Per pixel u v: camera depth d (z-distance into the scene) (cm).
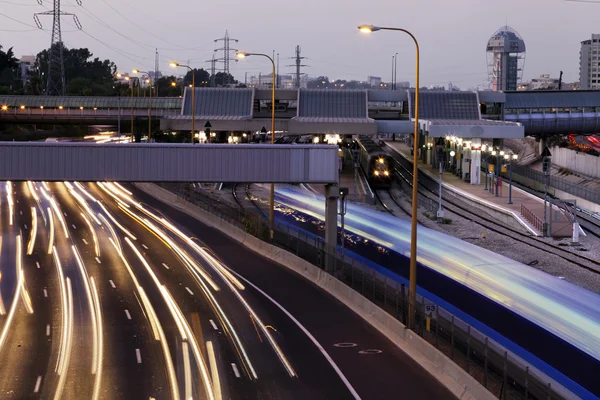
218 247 6869
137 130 16225
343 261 5050
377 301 4503
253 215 7819
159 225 8225
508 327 4034
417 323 3944
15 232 7725
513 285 5000
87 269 5866
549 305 4453
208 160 5391
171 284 5322
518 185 12631
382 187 11800
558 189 10969
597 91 15275
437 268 5634
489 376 3195
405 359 3619
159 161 5381
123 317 4419
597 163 12912
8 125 18275
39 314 4497
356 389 3206
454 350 3569
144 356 3669
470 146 11675
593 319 4166
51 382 3288
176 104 15738
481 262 5869
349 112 13538
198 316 4447
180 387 3231
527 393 2770
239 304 4741
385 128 12644
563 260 6519
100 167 5356
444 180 12381
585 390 3148
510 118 14450
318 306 4684
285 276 5609
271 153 5403
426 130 11788
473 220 8831
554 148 15625
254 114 14475
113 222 8438
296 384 3275
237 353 3725
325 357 3656
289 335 4050
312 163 5416
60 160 5334
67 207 9712
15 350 3762
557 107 15000
